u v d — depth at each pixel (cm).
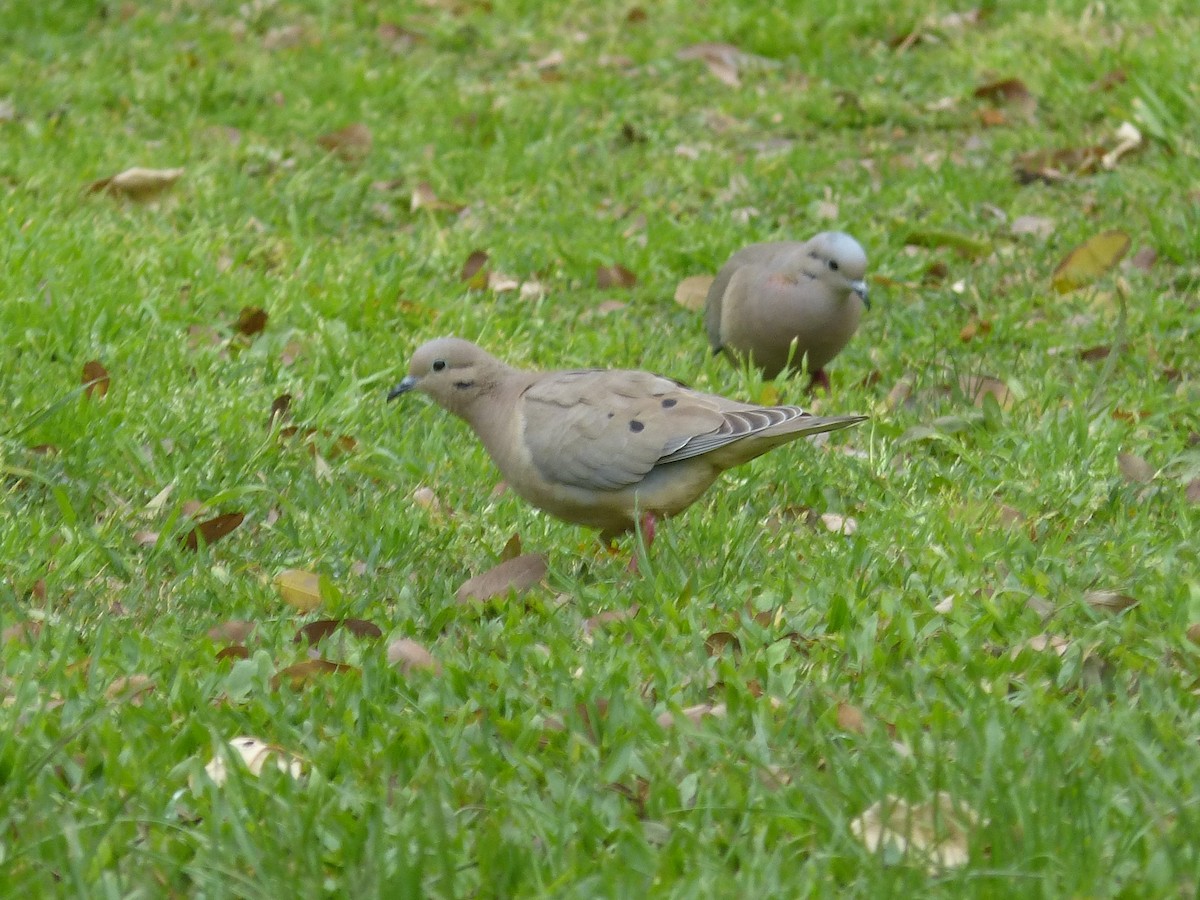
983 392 1245
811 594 867
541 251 1572
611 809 670
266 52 2206
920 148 1883
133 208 1598
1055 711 715
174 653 812
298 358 1251
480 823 656
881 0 2247
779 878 609
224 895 607
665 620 832
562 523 1025
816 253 1270
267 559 957
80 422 1079
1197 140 1770
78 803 661
